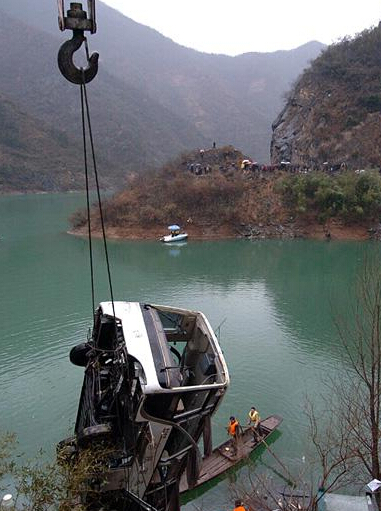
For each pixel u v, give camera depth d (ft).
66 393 70.74
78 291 127.34
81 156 589.32
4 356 84.94
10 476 47.03
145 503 29.40
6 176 490.49
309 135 285.43
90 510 29.40
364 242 195.62
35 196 453.58
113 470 29.91
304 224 211.41
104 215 225.56
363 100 277.44
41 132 593.42
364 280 56.44
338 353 82.99
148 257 173.78
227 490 49.16
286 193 220.84
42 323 101.86
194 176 242.17
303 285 132.67
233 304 115.85
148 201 227.81
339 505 42.29
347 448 42.91
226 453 53.62
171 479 32.01
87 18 21.21
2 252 182.29
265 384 72.43
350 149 263.90
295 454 54.24
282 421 61.41
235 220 215.10
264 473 51.19
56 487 26.14
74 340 91.81
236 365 79.51
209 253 180.04
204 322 36.52
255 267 156.66
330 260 164.35
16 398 69.51
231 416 62.85
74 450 30.58
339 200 209.97
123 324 32.04
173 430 31.71
